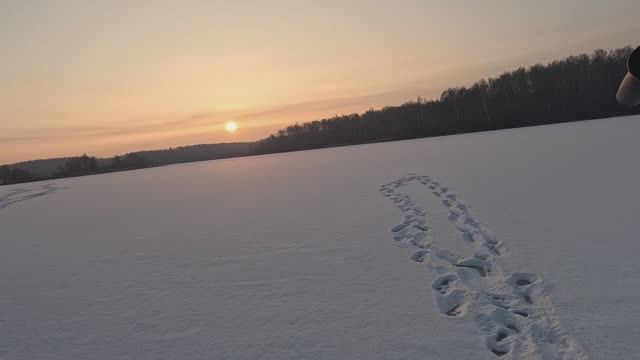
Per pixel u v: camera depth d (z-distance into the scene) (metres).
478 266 4.87
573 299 3.76
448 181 11.02
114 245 7.60
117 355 3.62
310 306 4.18
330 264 5.35
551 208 6.97
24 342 4.01
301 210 9.20
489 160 14.93
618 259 4.53
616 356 2.91
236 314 4.17
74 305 4.83
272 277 5.09
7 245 8.53
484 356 3.10
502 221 6.52
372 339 3.47
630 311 3.45
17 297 5.29
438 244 5.75
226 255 6.20
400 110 70.50
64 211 13.31
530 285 4.17
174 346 3.68
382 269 5.02
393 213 8.04
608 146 14.95
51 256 7.27
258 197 11.95
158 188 18.08
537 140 21.50
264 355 3.40
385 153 26.31
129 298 4.87
